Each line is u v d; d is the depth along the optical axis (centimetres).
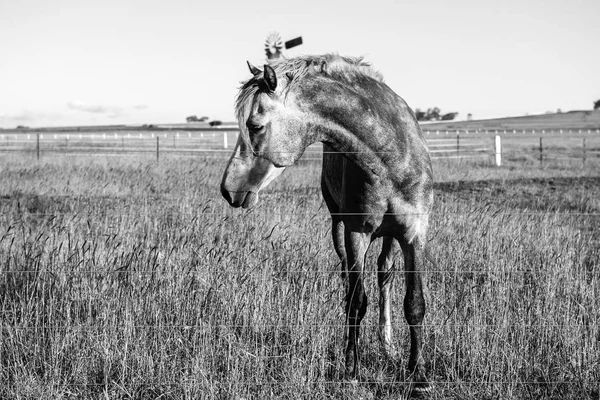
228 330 477
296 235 737
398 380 461
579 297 571
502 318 507
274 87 394
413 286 438
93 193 1225
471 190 1487
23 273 568
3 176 1527
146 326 475
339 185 506
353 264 455
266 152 403
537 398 430
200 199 1047
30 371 429
